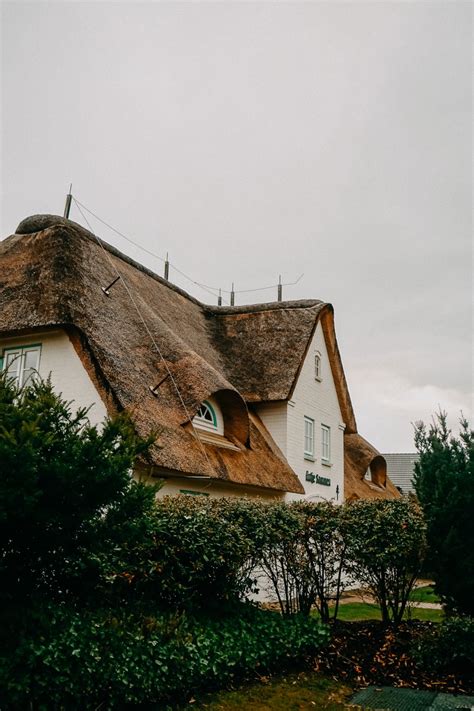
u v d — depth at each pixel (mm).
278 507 9281
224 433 15773
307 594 9469
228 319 22656
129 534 5902
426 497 9070
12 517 5059
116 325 13406
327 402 23891
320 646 8609
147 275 20016
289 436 19547
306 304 22766
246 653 7504
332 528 9312
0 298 13031
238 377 20078
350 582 9875
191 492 13172
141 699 5836
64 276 12766
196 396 13242
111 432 5867
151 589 7320
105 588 6664
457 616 8586
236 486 15203
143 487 5965
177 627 6711
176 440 11859
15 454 4863
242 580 8492
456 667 8180
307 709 6637
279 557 9172
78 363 12086
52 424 5820
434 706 6898
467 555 8469
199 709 6238
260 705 6633
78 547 5695
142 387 12266
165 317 18047
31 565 5652
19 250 14133
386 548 8898
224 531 7797
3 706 4816
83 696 5355
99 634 5738
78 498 5445
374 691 7445
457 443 9117
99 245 16766
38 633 5312
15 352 12891
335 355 24594
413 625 9781
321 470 22375
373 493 27875
